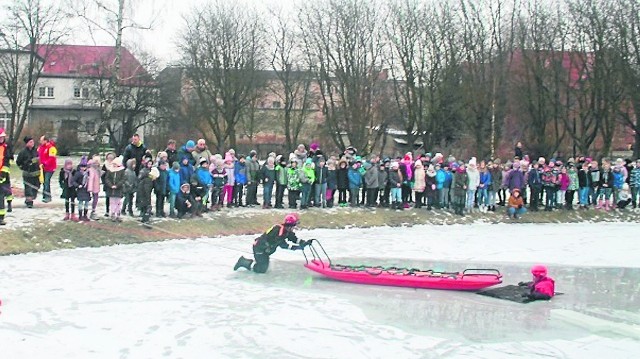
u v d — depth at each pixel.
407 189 27.91
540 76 44.47
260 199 28.73
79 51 66.44
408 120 49.03
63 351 10.44
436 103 46.47
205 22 51.88
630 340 11.83
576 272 18.06
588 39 43.28
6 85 55.31
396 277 15.50
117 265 16.92
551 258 20.16
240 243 20.58
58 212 21.23
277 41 53.56
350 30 47.84
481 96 44.41
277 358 10.46
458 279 15.27
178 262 17.56
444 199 28.31
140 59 53.06
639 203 32.62
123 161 21.67
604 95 42.94
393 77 49.03
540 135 45.31
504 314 13.34
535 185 29.44
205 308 13.16
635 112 42.28
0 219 19.09
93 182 20.25
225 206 25.08
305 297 14.30
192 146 22.75
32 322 11.86
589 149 47.53
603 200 31.48
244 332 11.71
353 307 13.57
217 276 16.09
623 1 42.50
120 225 20.67
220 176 24.00
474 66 45.28
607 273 17.98
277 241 16.50
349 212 26.11
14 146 52.59
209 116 52.72
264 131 61.44
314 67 50.25
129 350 10.60
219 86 51.59
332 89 51.44
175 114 55.44
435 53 46.28
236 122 52.81
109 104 30.27
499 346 11.32
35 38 51.81
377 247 21.20
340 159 26.98
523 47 45.06
